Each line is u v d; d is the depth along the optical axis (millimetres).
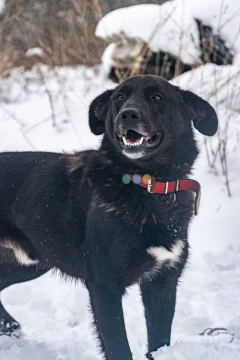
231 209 6824
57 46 11234
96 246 4305
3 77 11266
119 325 4250
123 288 4340
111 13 9922
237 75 7895
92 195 4430
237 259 6160
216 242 6453
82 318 5422
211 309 5332
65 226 4621
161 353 4180
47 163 4949
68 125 8805
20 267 5445
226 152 7695
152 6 9609
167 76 9242
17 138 8633
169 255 4352
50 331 5203
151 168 4391
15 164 5082
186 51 8938
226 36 8805
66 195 4656
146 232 4246
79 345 4797
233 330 4699
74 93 9766
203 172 7488
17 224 4984
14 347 4688
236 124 7961
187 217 4477
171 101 4379
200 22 8891
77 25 11648
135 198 4281
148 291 4582
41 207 4754
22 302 5797
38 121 9086
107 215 4246
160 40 9125
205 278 5910
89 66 11133
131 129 4141
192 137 4543
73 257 4656
